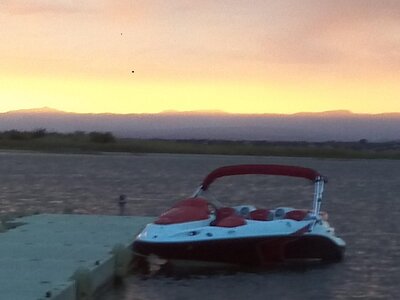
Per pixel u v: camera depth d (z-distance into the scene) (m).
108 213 39.47
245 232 21.06
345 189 69.19
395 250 26.78
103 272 18.25
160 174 90.69
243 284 19.91
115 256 19.53
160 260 21.36
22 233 23.67
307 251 22.22
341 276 21.36
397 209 46.06
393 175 104.81
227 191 63.88
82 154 175.38
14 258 18.81
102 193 56.22
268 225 21.48
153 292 18.72
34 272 16.88
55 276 16.39
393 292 19.55
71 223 26.45
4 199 49.44
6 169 97.62
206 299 18.17
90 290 16.25
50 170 95.81
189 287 19.42
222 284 19.86
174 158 164.88
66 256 19.16
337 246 22.86
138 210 42.03
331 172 116.62
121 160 145.50
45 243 21.50
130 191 58.75
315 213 22.86
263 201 53.69
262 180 80.94
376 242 29.17
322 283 20.38
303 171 23.86
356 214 42.28
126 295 18.30
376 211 44.47
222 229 21.03
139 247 20.56
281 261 21.97
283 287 19.80
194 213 21.59
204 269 21.66
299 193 61.84
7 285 15.38
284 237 21.45
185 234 20.75
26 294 14.51
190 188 63.47
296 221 22.08
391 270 22.52
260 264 21.67
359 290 19.72
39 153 174.50
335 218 39.72
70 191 57.78
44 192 56.31
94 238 22.58
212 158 168.38
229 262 21.30
